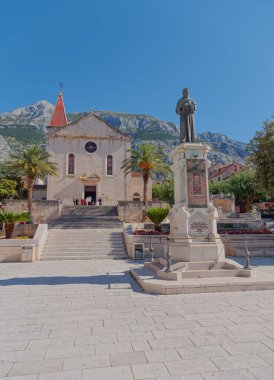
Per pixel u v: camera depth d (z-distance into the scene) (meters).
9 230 16.94
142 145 31.83
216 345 4.13
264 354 3.83
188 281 7.55
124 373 3.39
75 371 3.45
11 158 29.52
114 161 40.66
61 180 38.94
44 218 30.97
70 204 38.53
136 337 4.47
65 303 6.46
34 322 5.23
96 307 6.12
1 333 4.71
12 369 3.52
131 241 15.92
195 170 9.52
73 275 10.24
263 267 11.48
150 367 3.52
